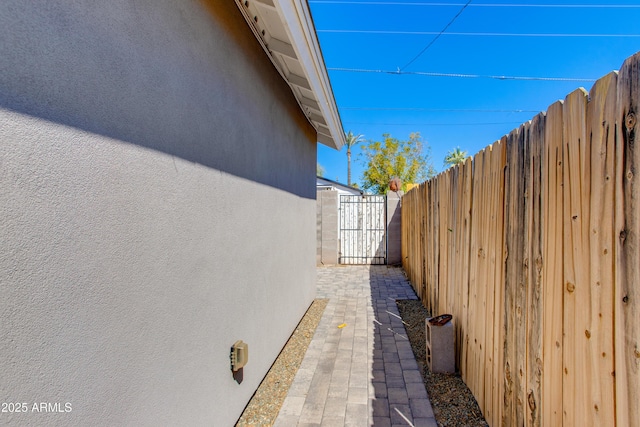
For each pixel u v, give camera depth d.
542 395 1.53
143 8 1.34
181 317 1.61
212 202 1.91
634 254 0.97
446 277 3.55
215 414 1.96
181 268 1.61
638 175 0.96
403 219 8.25
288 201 3.65
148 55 1.37
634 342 0.97
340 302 5.46
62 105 0.99
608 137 1.09
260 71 2.71
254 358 2.61
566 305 1.33
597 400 1.14
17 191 0.86
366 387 2.79
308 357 3.37
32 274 0.89
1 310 0.82
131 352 1.27
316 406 2.52
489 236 2.24
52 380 0.95
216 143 1.96
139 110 1.32
